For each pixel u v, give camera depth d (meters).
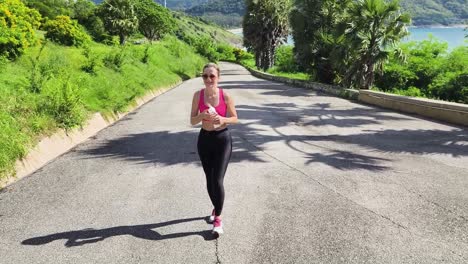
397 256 3.62
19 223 4.43
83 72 13.70
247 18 48.69
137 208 4.82
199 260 3.57
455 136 9.02
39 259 3.62
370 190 5.40
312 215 4.54
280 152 7.54
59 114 8.42
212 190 4.07
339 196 5.16
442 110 11.40
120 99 13.26
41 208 4.88
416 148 7.86
